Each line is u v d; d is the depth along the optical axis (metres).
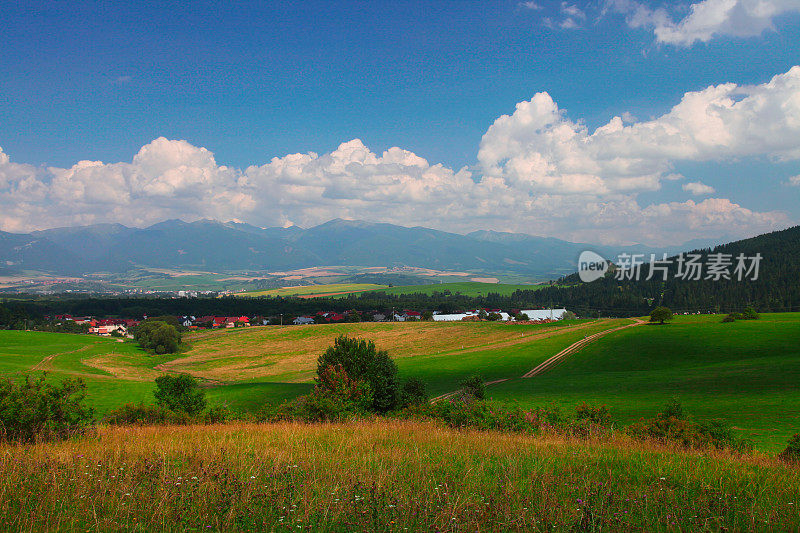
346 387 29.84
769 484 8.46
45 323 166.12
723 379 54.41
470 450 11.23
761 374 55.19
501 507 6.33
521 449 11.41
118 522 5.88
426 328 139.62
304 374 91.81
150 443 11.98
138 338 134.38
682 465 10.02
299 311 194.25
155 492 6.82
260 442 12.45
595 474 8.83
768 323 95.50
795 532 6.14
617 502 6.95
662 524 6.31
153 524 5.83
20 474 7.64
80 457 8.98
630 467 9.65
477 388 41.44
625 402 45.28
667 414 21.64
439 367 83.56
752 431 30.89
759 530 6.13
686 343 83.94
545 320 141.00
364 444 12.05
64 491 6.84
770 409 38.12
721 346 80.19
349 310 196.25
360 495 6.83
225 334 145.75
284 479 7.60
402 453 10.39
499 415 19.50
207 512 6.14
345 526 5.88
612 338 93.75
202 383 85.88
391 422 19.77
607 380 60.91
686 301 174.12
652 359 77.75
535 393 54.47
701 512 6.56
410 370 82.69
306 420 21.89
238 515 6.02
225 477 7.46
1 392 12.38
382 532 5.66
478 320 161.38
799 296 164.00
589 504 6.58
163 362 112.00
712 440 16.14
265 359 112.06
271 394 61.47
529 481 7.89
